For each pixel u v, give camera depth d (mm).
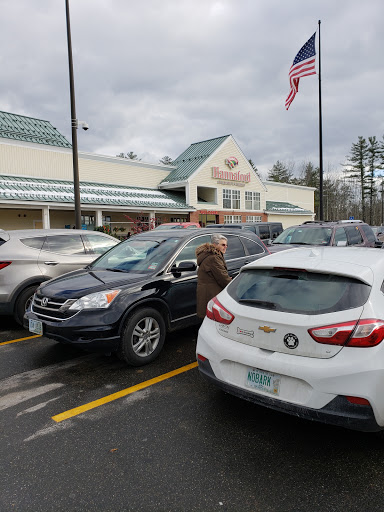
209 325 3268
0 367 4457
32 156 19234
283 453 2703
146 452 2740
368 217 65500
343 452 2705
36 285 6293
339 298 2635
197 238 5398
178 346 5105
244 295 3109
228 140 28047
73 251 6887
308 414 2504
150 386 3855
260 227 13633
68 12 12125
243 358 2830
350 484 2363
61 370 4328
